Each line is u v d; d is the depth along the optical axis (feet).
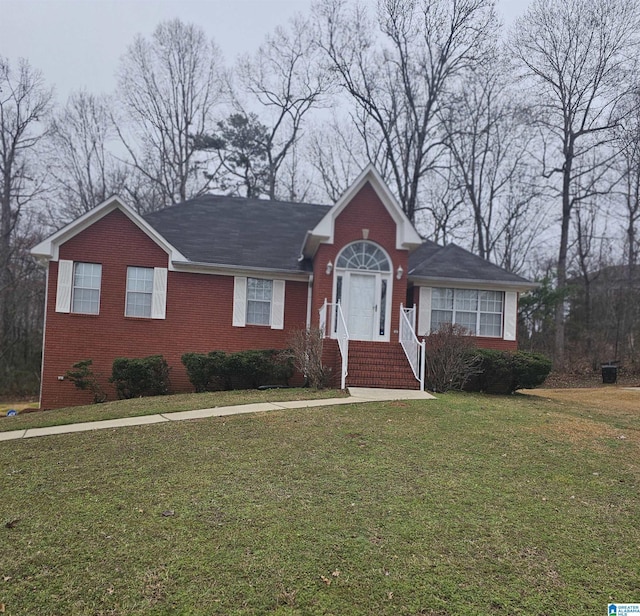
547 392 60.39
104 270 51.49
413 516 17.35
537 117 102.27
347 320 52.49
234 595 12.75
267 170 126.00
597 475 21.94
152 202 120.06
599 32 92.79
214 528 16.19
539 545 15.67
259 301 55.57
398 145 111.24
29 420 33.68
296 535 15.78
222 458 23.07
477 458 23.73
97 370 50.75
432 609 12.41
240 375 47.70
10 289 95.55
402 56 107.24
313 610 12.23
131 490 19.33
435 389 43.70
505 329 57.36
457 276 56.65
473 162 111.75
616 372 77.92
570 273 110.93
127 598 12.59
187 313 53.16
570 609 12.58
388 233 53.16
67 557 14.43
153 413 33.40
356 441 25.73
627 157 95.35
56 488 19.67
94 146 119.24
